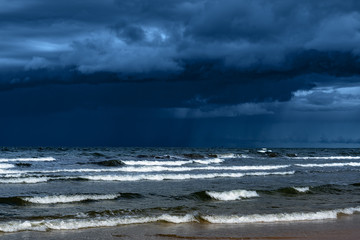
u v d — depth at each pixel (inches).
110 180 963.3
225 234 429.4
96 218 499.5
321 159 2279.8
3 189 781.9
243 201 673.6
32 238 402.0
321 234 434.9
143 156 1995.6
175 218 504.1
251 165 1621.6
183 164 1627.7
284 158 2299.5
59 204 615.2
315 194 770.2
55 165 1433.3
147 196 703.7
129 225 470.3
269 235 426.3
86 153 2429.9
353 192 808.3
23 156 2005.4
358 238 419.5
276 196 733.3
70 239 399.9
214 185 883.4
